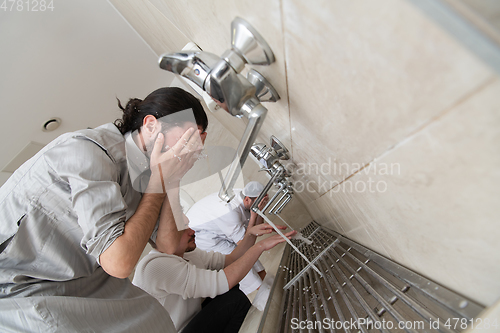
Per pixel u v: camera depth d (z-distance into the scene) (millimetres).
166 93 750
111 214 749
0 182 2326
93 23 2105
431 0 152
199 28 682
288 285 1118
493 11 144
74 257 885
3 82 1974
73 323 800
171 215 1018
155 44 1996
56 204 816
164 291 1194
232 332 1287
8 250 772
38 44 1974
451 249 353
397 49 194
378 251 750
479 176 227
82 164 740
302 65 332
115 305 927
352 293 653
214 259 1560
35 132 2295
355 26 212
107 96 2521
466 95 178
